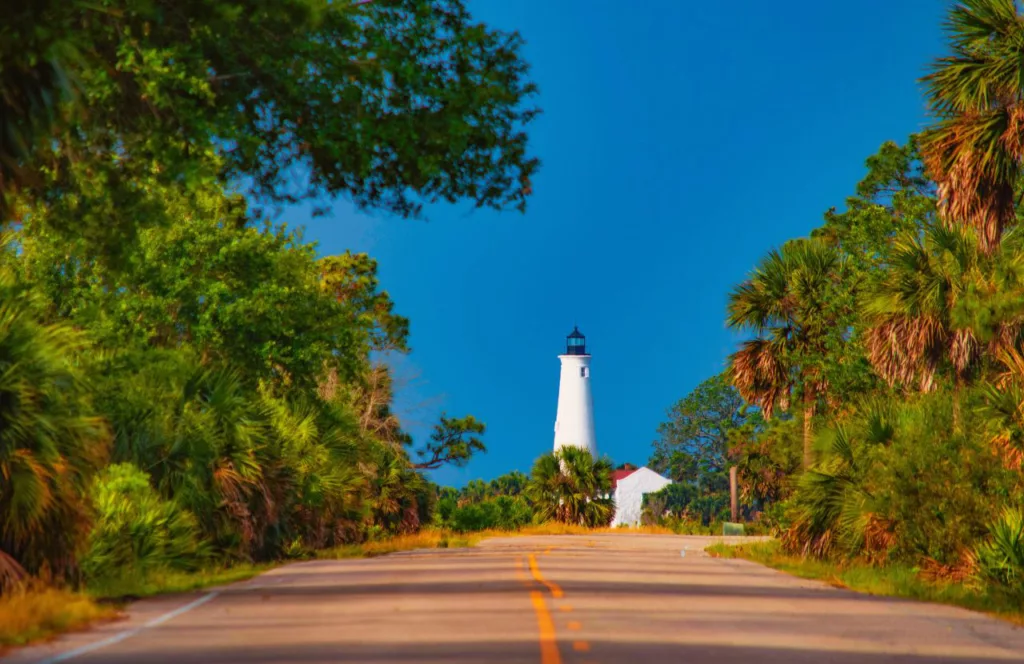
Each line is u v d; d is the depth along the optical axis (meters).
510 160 17.08
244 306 32.88
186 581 21.48
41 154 16.25
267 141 16.50
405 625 12.64
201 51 14.74
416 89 15.80
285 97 15.46
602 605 15.17
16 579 15.73
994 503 22.20
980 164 23.00
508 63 16.81
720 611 14.80
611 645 10.84
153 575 20.69
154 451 25.38
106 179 16.52
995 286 24.22
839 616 14.74
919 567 22.88
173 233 32.25
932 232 25.91
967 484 22.67
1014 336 24.08
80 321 29.09
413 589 18.38
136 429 25.17
